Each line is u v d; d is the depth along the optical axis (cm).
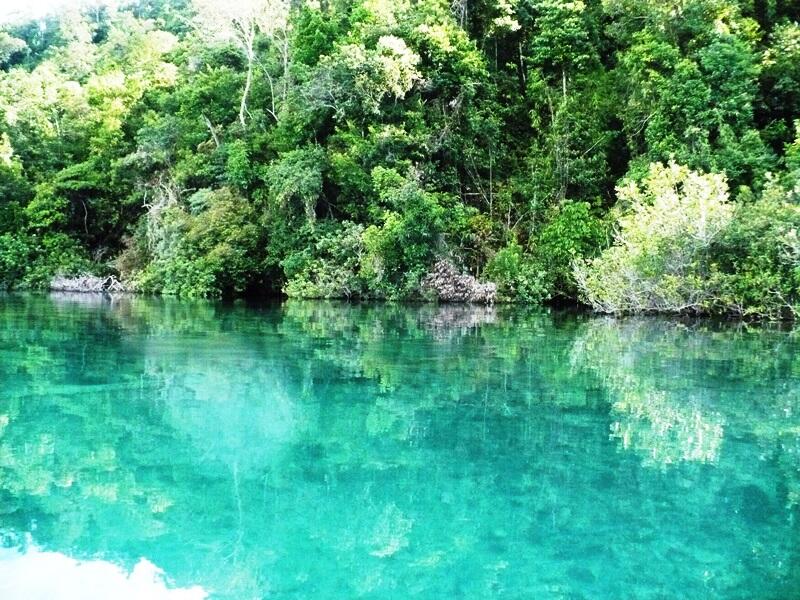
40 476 461
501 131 2522
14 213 3058
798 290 1515
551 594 304
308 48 2741
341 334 1277
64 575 323
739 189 1784
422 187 2248
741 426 617
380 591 305
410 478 467
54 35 6475
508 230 2298
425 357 999
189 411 650
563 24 2519
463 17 2652
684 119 2017
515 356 1020
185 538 368
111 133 3159
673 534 377
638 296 1712
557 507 415
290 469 485
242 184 2572
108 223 3177
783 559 345
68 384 763
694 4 2217
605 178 2327
